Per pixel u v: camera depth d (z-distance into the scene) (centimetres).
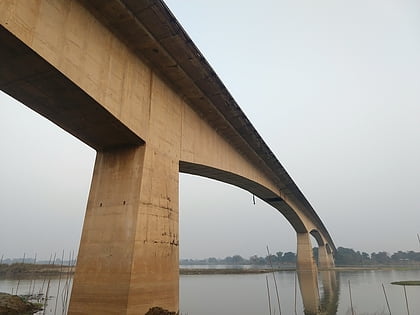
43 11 849
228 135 2136
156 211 1194
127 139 1209
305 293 3297
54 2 892
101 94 1030
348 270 8294
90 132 1182
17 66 865
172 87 1504
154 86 1353
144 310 1025
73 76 923
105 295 1026
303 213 5553
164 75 1431
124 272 1024
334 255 13312
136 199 1121
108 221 1139
